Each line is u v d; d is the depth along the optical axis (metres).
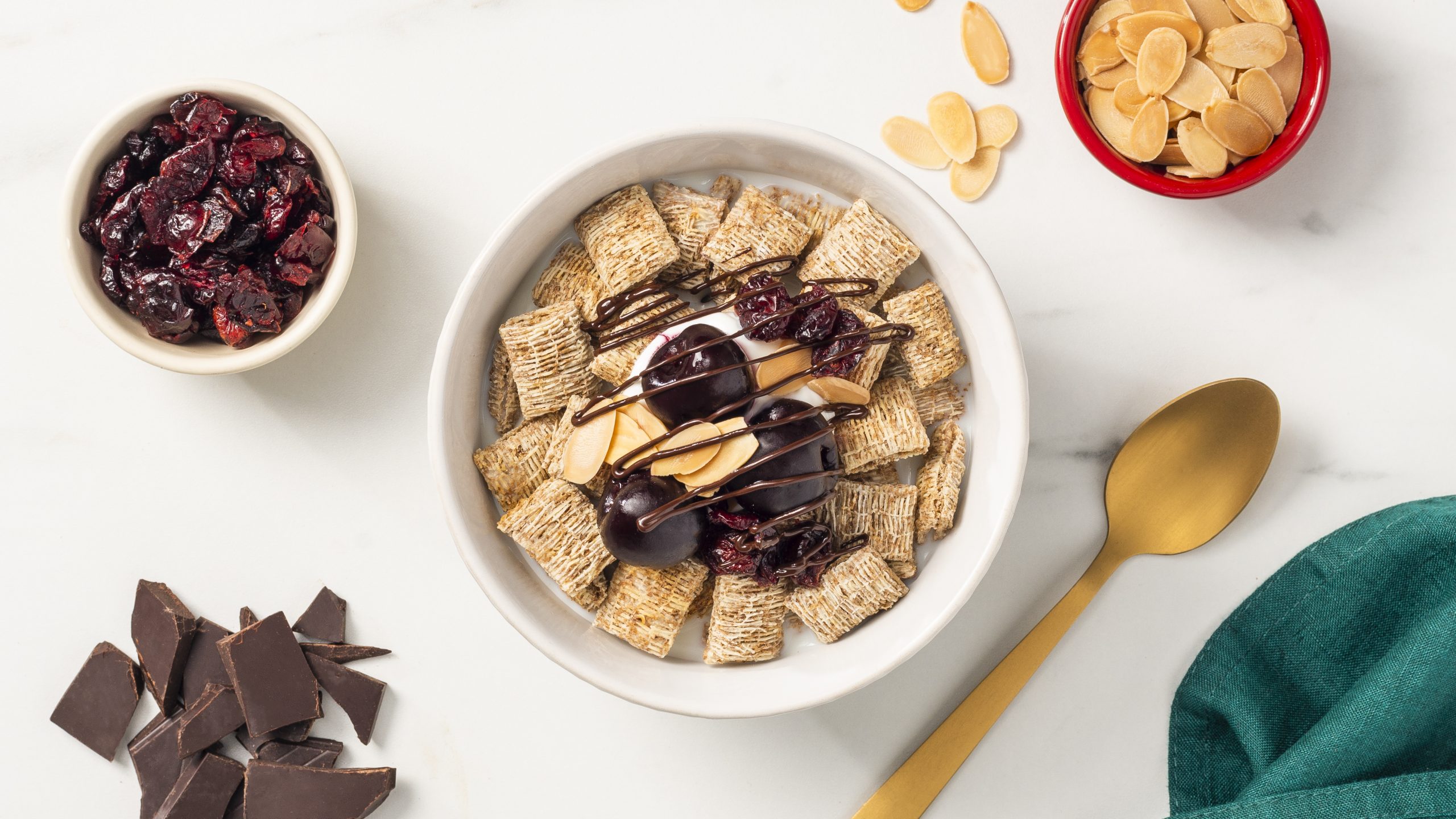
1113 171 0.53
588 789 0.56
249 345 0.53
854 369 0.50
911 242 0.51
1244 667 0.55
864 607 0.51
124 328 0.52
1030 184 0.55
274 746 0.55
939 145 0.55
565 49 0.55
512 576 0.51
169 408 0.55
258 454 0.55
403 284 0.55
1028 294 0.55
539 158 0.55
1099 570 0.55
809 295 0.50
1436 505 0.53
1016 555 0.55
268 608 0.55
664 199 0.52
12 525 0.55
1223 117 0.53
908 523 0.51
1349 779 0.53
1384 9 0.55
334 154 0.52
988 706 0.54
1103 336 0.55
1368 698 0.53
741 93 0.55
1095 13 0.53
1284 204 0.55
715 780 0.56
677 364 0.49
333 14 0.55
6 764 0.56
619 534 0.49
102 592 0.55
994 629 0.55
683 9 0.55
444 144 0.55
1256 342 0.55
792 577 0.50
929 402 0.52
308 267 0.52
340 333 0.55
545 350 0.50
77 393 0.55
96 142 0.51
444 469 0.49
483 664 0.55
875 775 0.56
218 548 0.55
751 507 0.49
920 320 0.51
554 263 0.52
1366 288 0.55
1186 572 0.56
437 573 0.55
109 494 0.55
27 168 0.55
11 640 0.55
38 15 0.54
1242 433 0.54
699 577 0.50
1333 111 0.55
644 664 0.51
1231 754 0.55
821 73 0.55
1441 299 0.55
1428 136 0.55
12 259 0.55
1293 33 0.53
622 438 0.49
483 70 0.55
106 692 0.55
